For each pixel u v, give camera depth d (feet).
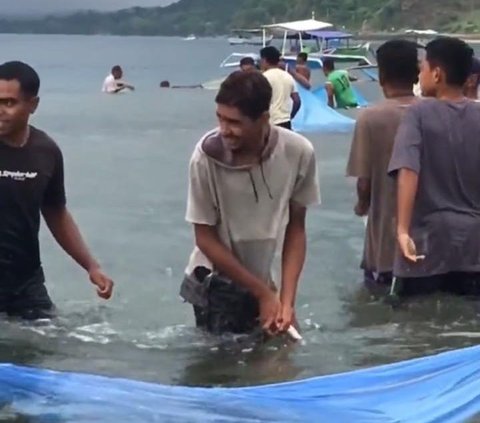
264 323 17.22
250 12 560.20
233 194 17.16
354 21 432.25
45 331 18.48
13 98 18.21
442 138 20.43
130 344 17.80
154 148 46.47
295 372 16.40
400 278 20.70
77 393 14.25
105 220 28.76
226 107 16.49
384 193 21.52
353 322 19.29
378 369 14.96
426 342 17.98
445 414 13.85
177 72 149.28
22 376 14.58
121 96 86.12
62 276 22.50
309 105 58.80
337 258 24.34
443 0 417.08
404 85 21.75
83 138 50.88
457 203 20.68
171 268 23.36
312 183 17.47
